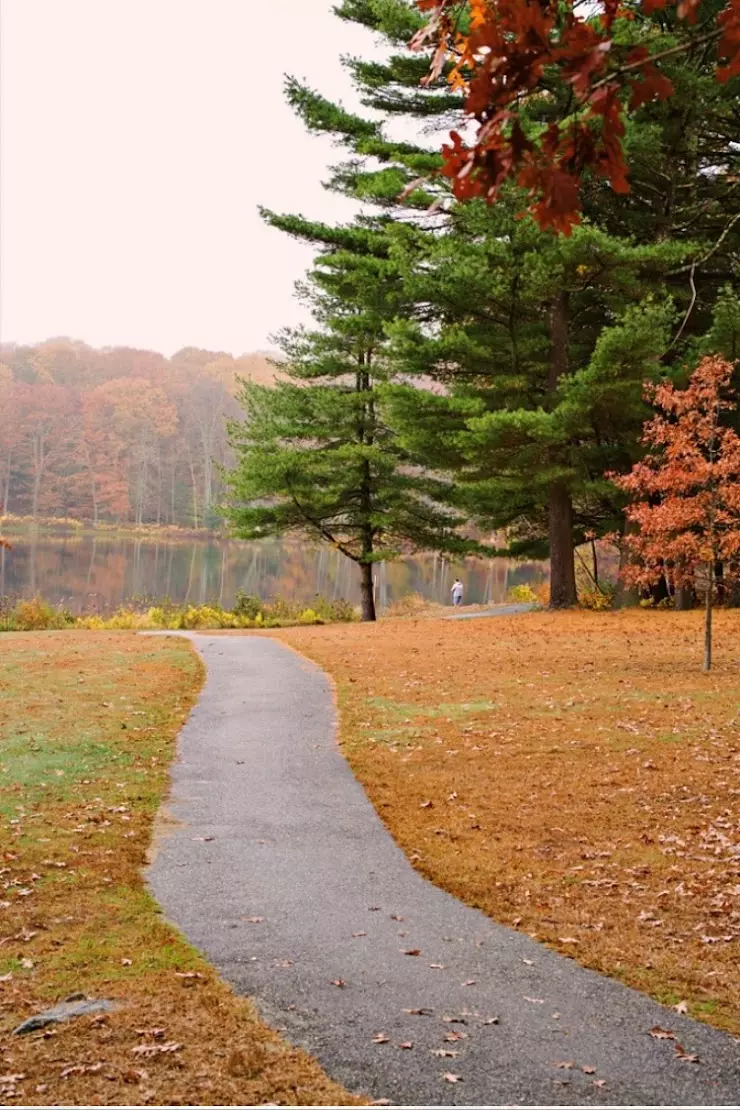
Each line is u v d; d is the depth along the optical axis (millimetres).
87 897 6695
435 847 8102
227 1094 3955
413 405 24594
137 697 14445
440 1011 4934
